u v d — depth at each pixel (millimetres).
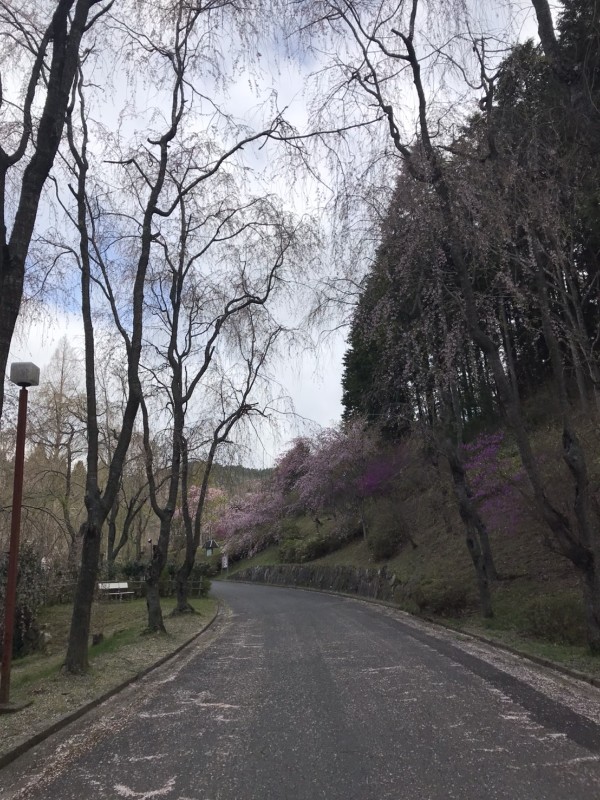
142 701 8047
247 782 4816
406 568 24219
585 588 9867
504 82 11531
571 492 14109
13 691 8648
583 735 5809
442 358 14258
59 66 7934
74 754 5793
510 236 10953
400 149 11438
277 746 5727
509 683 8297
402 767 5031
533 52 11461
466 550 22125
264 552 49531
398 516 27609
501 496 19109
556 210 10969
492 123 10742
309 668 9883
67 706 7508
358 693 7879
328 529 40656
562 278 15531
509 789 4504
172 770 5184
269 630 15859
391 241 12055
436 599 16703
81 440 30250
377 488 30438
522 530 19422
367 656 10906
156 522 47844
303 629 15617
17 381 7996
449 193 10836
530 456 10336
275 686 8555
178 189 14070
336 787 4637
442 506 25594
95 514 10344
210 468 20312
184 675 9875
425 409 16562
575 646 10734
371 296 13438
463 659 10352
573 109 9188
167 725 6734
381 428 26656
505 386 10938
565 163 10531
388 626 15773
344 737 5922
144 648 12758
